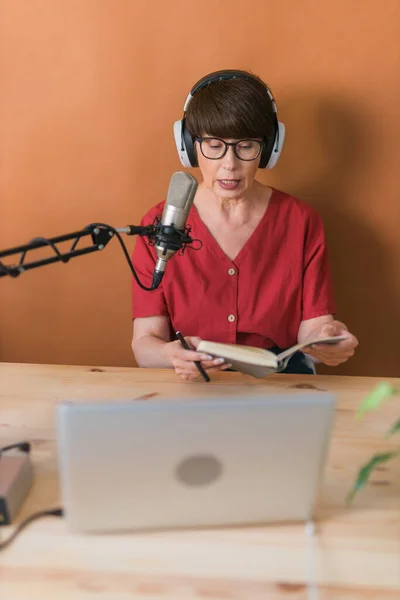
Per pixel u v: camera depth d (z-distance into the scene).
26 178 1.80
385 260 1.83
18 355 2.04
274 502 0.81
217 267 1.52
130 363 2.01
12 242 1.88
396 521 0.86
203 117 1.31
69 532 0.83
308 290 1.54
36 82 1.70
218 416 0.71
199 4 1.59
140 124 1.72
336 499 0.91
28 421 1.11
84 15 1.62
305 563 0.79
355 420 1.11
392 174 1.73
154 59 1.65
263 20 1.60
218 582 0.76
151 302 1.53
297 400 0.71
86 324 1.97
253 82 1.33
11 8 1.63
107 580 0.76
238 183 1.40
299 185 1.77
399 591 0.75
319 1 1.57
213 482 0.77
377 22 1.58
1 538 0.83
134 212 1.82
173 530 0.84
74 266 1.90
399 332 1.92
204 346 1.11
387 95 1.65
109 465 0.73
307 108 1.68
